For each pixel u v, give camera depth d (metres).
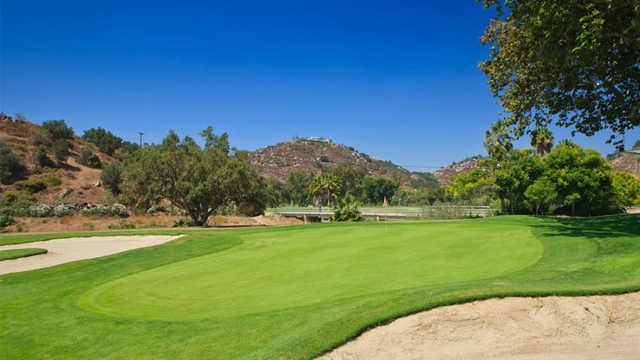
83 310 8.56
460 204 41.31
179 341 6.47
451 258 11.43
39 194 54.34
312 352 5.59
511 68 17.14
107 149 79.19
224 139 37.31
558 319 6.47
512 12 14.97
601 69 15.07
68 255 17.19
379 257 12.04
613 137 16.83
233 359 5.73
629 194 34.97
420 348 5.81
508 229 17.33
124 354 6.21
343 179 107.81
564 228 16.14
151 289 9.94
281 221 48.59
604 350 5.97
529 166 32.47
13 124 70.25
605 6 12.48
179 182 32.91
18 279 12.27
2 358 6.40
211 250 15.58
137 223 37.69
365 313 6.49
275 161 192.50
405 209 60.44
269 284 9.55
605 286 7.26
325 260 12.05
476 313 6.45
